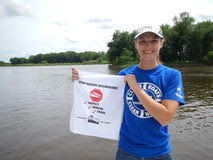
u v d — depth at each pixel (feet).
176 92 6.42
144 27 6.98
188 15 180.45
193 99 37.29
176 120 25.16
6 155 17.52
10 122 26.71
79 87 8.76
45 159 16.69
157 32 6.84
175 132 21.20
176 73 6.76
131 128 7.11
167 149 6.87
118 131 8.21
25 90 58.59
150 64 7.14
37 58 596.70
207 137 19.69
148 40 6.93
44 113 31.14
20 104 38.40
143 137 6.84
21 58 603.67
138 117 6.91
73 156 17.08
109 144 19.24
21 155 17.44
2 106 36.83
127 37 220.02
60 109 33.55
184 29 177.68
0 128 24.34
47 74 135.95
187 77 75.72
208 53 159.63
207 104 33.06
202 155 16.34
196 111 29.07
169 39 173.37
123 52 212.43
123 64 209.26
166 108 6.34
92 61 524.52
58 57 573.33
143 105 6.32
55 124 25.46
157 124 6.73
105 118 8.38
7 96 48.21
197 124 23.49
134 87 6.57
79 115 8.73
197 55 170.60
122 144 7.41
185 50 180.96
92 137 20.90
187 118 25.85
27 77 112.06
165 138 6.91
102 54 579.07
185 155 16.42
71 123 8.87
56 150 18.19
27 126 24.95
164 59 186.29
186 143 18.52
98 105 8.45
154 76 6.93
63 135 21.61
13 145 19.40
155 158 6.72
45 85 70.33
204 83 58.39
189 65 164.25
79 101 8.75
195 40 169.99
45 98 44.42
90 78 8.57
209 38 165.58
